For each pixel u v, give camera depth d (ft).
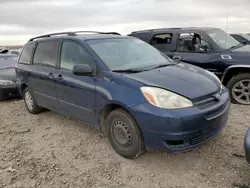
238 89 18.04
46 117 17.84
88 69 11.89
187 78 11.37
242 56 17.70
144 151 11.35
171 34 21.65
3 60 28.91
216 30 21.22
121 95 10.75
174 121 9.53
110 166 11.14
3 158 12.51
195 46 20.13
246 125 14.34
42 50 16.37
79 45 13.42
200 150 11.88
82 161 11.73
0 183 10.44
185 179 9.93
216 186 9.36
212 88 11.03
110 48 13.43
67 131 15.19
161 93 10.02
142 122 10.13
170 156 11.59
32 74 16.70
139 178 10.19
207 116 10.07
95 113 12.24
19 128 16.28
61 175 10.74
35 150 13.14
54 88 14.73
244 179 9.62
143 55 14.10
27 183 10.36
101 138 13.91
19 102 22.71
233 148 11.87
